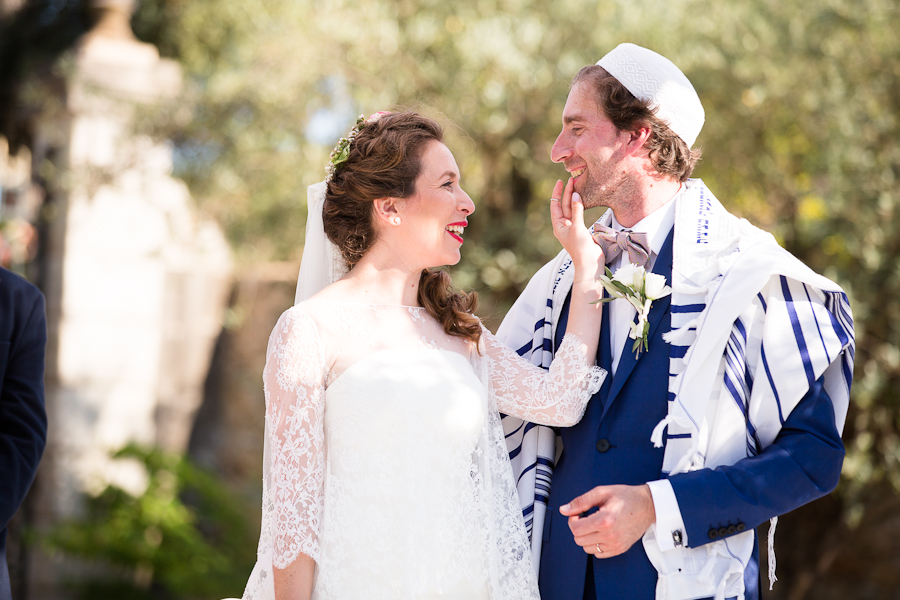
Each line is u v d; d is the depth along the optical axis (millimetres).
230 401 9180
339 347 1980
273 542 1868
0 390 2430
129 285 8539
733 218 2156
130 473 8398
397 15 5977
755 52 5332
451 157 2123
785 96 5277
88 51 7750
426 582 1908
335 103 6289
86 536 7629
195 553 7754
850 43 5078
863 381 4926
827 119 5031
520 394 2131
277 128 6383
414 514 1921
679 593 1881
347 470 1921
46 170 7562
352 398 1937
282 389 1902
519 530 2066
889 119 4891
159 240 8562
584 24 5555
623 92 2107
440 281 2186
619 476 2023
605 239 2217
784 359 1942
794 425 1929
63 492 8234
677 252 2086
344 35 5949
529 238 5766
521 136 5848
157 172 7312
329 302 2035
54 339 8328
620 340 2131
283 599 1812
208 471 8672
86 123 7977
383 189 2059
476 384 2088
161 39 8430
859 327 4980
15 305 2490
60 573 7949
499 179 6281
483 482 2043
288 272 8625
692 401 1955
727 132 5586
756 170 5578
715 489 1849
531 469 2184
